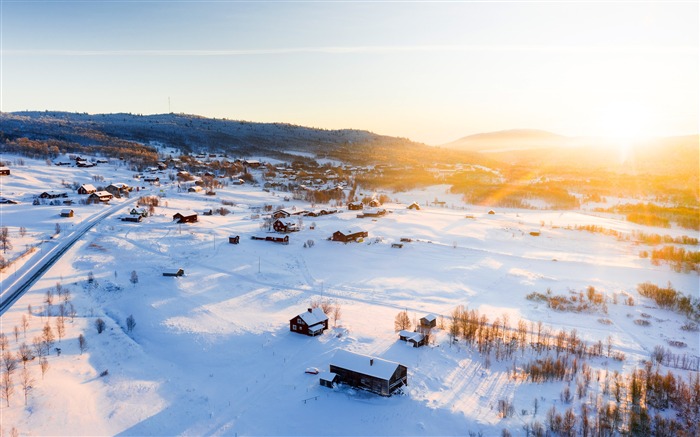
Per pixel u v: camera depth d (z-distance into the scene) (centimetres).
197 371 6347
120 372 6212
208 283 9556
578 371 6450
